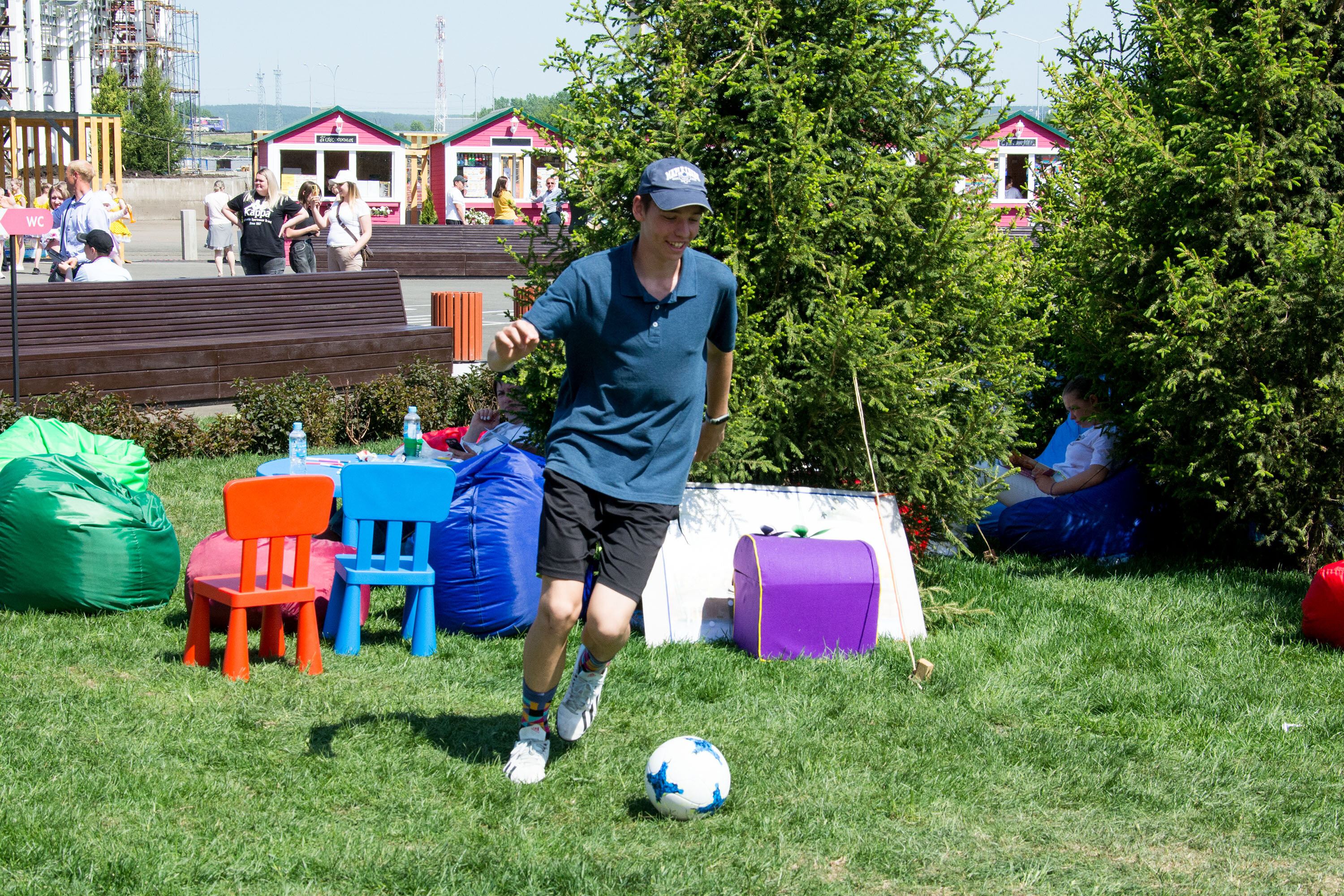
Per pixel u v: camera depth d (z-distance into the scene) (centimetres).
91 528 562
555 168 613
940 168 600
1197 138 715
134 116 9150
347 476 527
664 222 365
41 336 1054
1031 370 630
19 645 515
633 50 599
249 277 1222
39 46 5191
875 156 598
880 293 609
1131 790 412
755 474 624
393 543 536
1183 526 779
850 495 609
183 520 770
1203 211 718
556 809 384
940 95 613
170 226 4666
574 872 340
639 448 386
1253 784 422
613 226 596
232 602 486
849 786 407
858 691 498
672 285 378
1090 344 768
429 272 2720
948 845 370
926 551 692
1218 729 473
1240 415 685
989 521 777
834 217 589
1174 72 762
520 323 369
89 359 1022
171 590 595
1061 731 466
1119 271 729
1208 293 686
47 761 396
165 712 446
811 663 530
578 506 385
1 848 337
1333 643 579
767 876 346
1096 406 766
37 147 3209
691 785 377
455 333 1382
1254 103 704
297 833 358
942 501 646
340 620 547
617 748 430
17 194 2611
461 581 562
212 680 485
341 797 384
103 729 426
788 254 584
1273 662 558
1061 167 895
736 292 393
